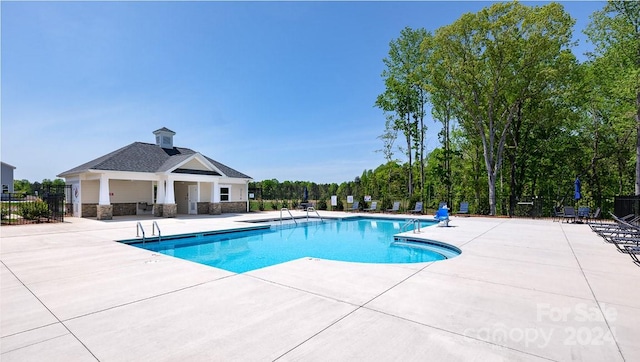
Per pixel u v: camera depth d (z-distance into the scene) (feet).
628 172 82.64
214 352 9.52
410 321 11.87
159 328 11.32
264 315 12.51
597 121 80.33
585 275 18.86
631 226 23.45
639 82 59.57
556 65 70.13
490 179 73.20
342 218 68.39
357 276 18.51
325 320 11.98
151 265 21.93
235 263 29.09
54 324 11.79
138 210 75.15
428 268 20.56
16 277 18.74
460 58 73.20
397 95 96.48
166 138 84.38
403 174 114.21
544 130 84.48
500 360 8.98
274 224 56.39
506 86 71.97
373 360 8.98
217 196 75.82
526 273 19.29
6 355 9.39
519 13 65.46
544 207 85.76
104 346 9.97
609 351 9.56
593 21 71.56
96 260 23.67
